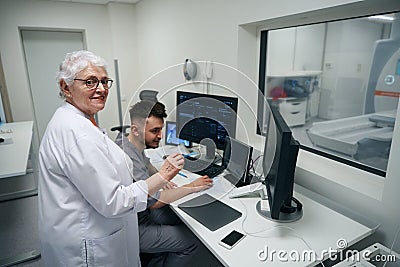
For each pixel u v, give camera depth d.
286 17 1.62
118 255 1.19
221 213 1.34
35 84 3.97
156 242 1.48
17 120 3.69
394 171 1.19
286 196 1.16
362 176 1.51
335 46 3.38
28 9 3.50
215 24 2.17
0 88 3.40
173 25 2.83
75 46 4.12
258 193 1.50
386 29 2.22
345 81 3.20
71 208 1.05
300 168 1.65
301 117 3.55
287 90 3.65
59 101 4.19
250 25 1.94
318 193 1.56
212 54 2.25
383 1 1.24
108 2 3.76
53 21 3.68
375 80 2.42
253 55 2.03
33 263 1.90
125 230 1.22
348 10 1.41
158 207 1.41
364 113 2.58
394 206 1.21
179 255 1.61
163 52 3.16
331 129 2.48
